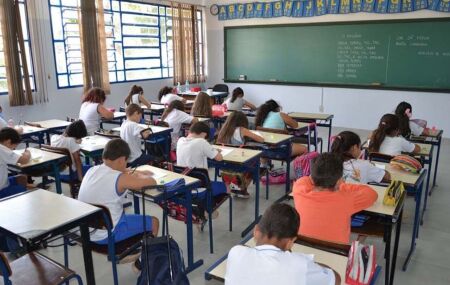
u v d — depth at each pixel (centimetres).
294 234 132
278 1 770
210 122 525
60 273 186
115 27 698
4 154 292
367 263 143
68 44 622
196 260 282
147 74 777
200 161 304
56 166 325
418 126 411
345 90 737
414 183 256
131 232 225
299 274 117
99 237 218
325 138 662
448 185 436
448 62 633
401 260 281
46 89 597
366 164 253
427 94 662
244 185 345
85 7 625
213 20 856
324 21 729
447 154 561
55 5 595
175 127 481
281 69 795
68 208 198
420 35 646
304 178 206
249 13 807
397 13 658
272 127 443
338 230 186
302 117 530
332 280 123
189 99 727
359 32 698
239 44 833
